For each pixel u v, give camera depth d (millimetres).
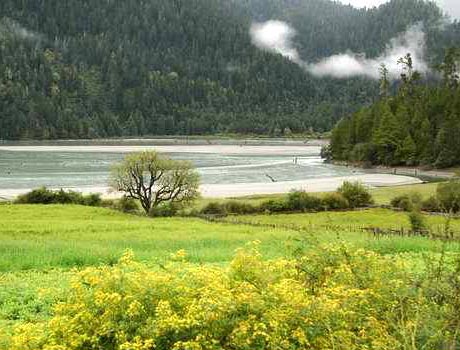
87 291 9609
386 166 131875
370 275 10773
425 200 63281
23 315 15461
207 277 9797
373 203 66625
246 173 112938
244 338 8477
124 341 8516
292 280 10359
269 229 41500
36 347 8789
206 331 8500
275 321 8547
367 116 152000
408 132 133000
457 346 8570
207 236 34719
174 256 11141
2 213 53188
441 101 144750
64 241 32188
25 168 119375
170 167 62844
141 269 10133
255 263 10758
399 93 175375
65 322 8922
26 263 23531
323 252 12016
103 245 29797
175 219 52938
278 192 83688
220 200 67438
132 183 64562
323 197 64125
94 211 57000
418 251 26469
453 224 45719
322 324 8797
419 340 8539
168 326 8469
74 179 98688
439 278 9547
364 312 9516
